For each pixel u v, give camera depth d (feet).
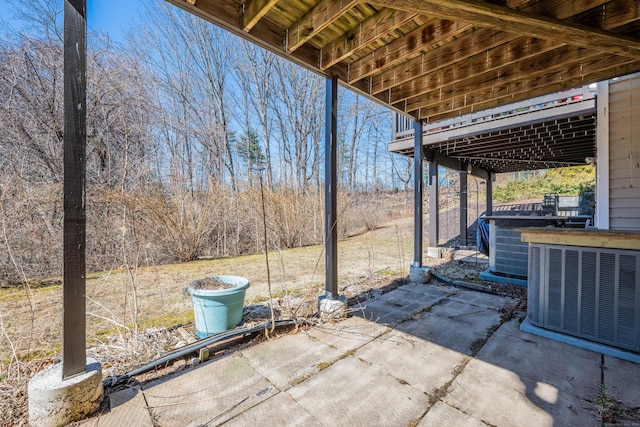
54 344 7.39
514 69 9.62
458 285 12.85
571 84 10.13
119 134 15.48
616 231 6.92
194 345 6.72
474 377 5.87
